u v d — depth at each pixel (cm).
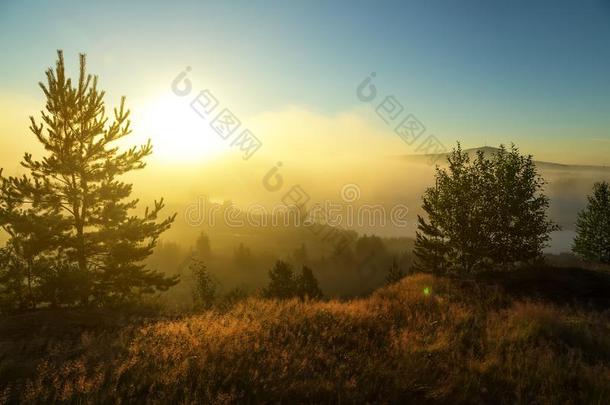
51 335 1117
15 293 1648
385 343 937
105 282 1870
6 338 1085
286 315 1171
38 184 1742
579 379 740
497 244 2252
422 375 745
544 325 1020
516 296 1499
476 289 1558
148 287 2016
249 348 866
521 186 2209
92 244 1836
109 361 804
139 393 682
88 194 1802
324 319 1124
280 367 766
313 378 731
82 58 1795
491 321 1077
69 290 1645
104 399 643
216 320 1130
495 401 677
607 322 1113
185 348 886
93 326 1234
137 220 1950
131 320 1317
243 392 652
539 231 2216
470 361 799
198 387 676
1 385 736
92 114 1809
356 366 779
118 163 1908
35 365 830
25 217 1678
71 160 1720
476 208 2300
